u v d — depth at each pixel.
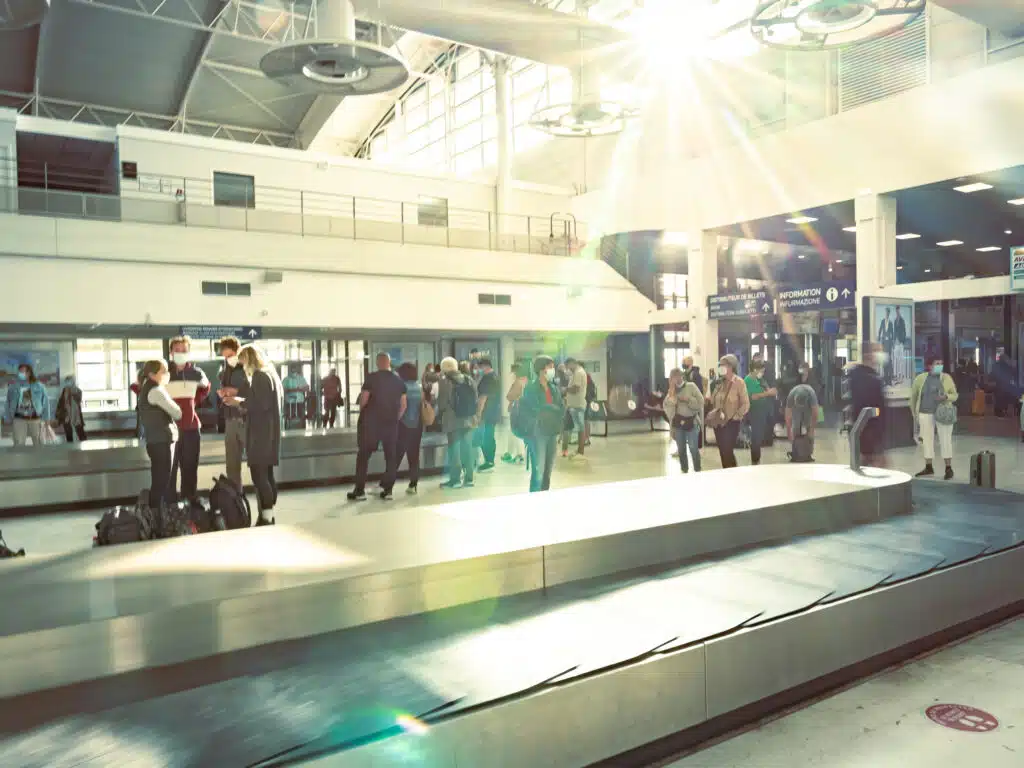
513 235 21.81
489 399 10.98
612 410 22.55
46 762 2.18
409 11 14.80
